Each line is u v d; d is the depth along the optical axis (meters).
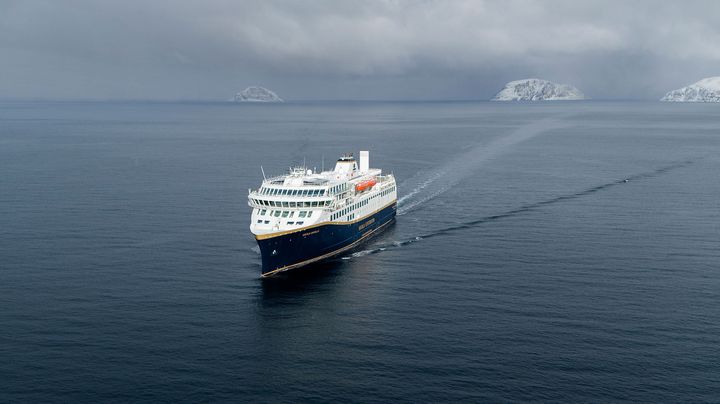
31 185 174.38
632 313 77.69
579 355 66.31
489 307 80.62
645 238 115.25
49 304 81.38
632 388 59.72
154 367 64.44
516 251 107.56
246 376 62.94
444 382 61.28
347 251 110.81
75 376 62.25
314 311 80.56
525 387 60.09
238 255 106.31
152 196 159.38
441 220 134.00
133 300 83.62
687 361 64.81
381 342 70.62
